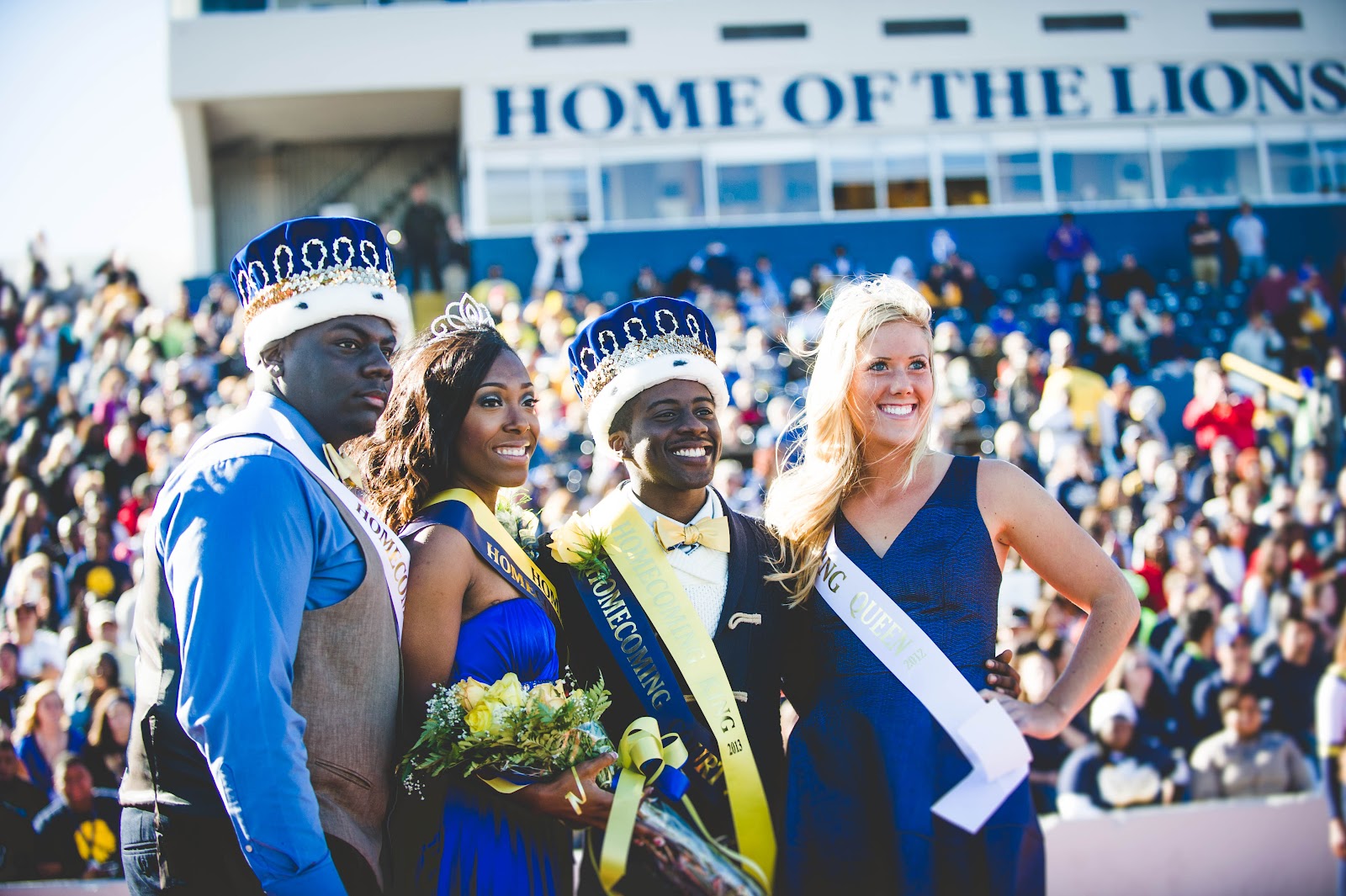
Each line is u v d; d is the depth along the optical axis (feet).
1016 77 55.47
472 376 8.36
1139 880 15.80
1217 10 56.34
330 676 6.98
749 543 8.92
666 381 8.80
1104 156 55.57
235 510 6.56
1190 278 51.78
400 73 53.98
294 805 6.32
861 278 8.81
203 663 6.31
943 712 7.75
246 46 54.24
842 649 8.15
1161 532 24.36
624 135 53.98
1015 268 52.16
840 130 54.65
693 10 54.75
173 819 6.61
